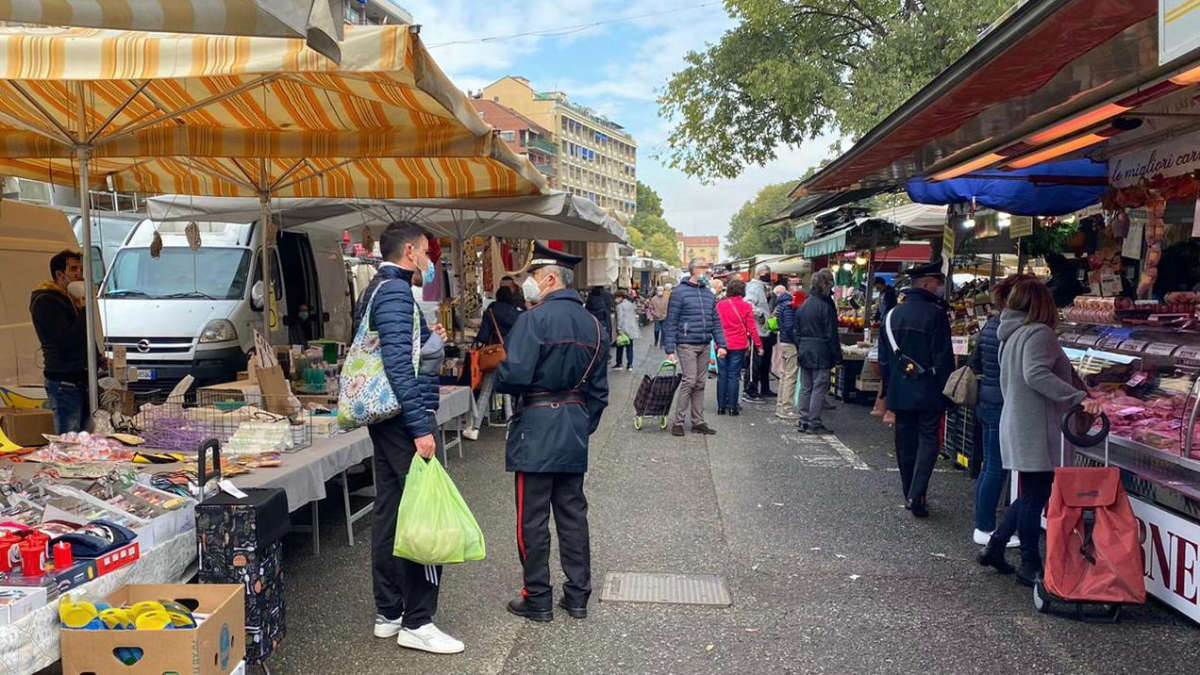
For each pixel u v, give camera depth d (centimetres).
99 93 519
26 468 391
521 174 628
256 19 256
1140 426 452
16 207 791
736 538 543
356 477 707
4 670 235
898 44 1672
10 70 333
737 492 664
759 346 1105
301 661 364
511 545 529
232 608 286
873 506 620
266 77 440
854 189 913
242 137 549
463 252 1160
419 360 374
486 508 614
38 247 816
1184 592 395
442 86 380
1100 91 426
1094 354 559
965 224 909
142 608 269
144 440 457
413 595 373
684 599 438
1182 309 541
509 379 390
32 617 247
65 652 257
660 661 366
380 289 353
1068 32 326
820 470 745
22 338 781
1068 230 805
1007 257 1154
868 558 502
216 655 272
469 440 880
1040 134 506
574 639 389
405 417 349
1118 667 355
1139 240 646
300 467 404
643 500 639
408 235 362
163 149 548
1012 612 416
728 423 1016
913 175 719
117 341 870
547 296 408
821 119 1931
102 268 1124
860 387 1131
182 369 873
